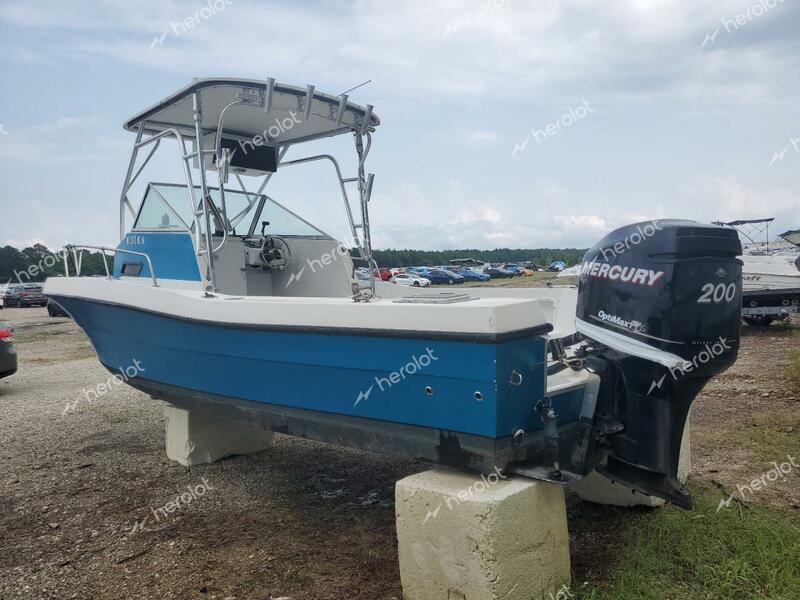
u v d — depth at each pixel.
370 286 4.91
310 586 2.86
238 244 5.06
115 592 2.88
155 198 4.72
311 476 4.45
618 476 2.85
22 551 3.34
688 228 2.54
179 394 4.19
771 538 2.88
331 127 5.13
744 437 4.54
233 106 4.55
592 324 2.79
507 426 2.49
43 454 5.18
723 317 2.59
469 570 2.39
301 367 3.16
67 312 5.03
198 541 3.39
